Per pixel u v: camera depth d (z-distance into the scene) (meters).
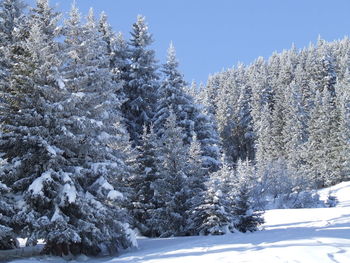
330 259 8.22
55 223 13.73
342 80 83.75
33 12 16.94
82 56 17.41
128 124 33.25
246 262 8.62
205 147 31.89
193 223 20.72
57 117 14.59
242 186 21.78
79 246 15.20
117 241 15.89
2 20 19.14
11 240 15.89
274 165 48.03
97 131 16.22
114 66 34.34
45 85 14.34
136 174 23.22
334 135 65.50
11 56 16.22
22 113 14.71
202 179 23.81
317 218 24.45
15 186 14.24
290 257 8.66
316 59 92.56
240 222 20.61
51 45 15.90
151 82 34.62
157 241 18.08
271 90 92.12
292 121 73.00
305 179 47.81
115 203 15.79
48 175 13.85
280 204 43.00
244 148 82.44
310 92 80.00
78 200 14.06
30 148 14.59
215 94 99.69
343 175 63.59
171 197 22.30
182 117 32.47
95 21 34.81
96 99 16.52
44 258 13.92
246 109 86.06
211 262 9.20
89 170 15.16
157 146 24.12
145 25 36.38
